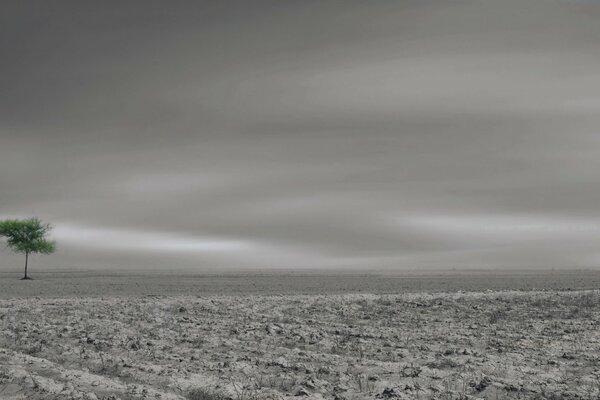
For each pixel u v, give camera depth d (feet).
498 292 152.97
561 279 343.67
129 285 237.66
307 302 119.55
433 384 45.52
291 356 58.23
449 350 61.93
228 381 46.39
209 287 218.59
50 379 45.09
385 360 57.06
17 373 46.47
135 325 81.51
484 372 50.75
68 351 59.26
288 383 46.14
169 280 309.63
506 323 88.53
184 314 98.17
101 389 42.88
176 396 41.14
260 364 54.03
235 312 101.14
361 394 42.80
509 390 43.73
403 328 82.64
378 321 92.07
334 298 129.08
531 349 63.62
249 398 40.52
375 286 230.07
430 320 93.30
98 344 63.52
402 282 281.13
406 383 46.16
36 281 290.76
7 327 77.46
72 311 98.73
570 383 46.24
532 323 88.28
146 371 49.83
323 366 53.11
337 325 86.02
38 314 94.94
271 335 73.87
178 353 59.67
